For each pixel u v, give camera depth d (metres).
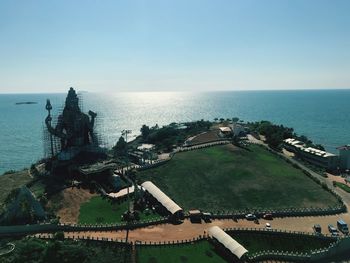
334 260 86.56
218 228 90.56
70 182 122.31
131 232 91.44
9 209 93.00
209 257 82.81
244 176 138.12
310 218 106.38
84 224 92.81
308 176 142.50
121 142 170.50
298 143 184.88
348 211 112.19
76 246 77.56
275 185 130.88
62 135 145.75
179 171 140.00
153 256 80.88
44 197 104.56
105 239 84.31
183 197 119.44
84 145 150.38
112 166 130.00
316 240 93.25
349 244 90.38
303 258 85.62
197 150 169.25
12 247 77.00
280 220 104.38
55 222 89.88
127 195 113.88
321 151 166.75
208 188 127.12
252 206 114.38
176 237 90.00
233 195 122.38
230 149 170.88
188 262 80.00
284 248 89.75
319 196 122.88
